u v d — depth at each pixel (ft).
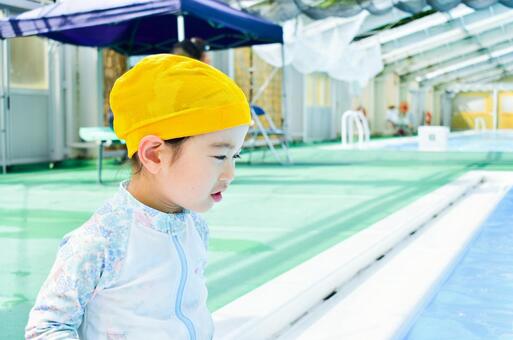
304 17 42.65
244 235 11.12
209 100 2.84
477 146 47.55
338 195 17.04
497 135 74.33
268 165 28.50
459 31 59.93
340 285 7.89
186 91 2.83
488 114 111.04
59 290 2.89
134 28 27.02
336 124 63.82
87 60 31.63
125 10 19.35
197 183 2.93
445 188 16.74
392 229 10.52
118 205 3.07
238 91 3.01
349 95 66.33
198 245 3.41
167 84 2.84
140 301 3.03
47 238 11.03
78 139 31.96
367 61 56.75
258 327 5.86
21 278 8.13
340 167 26.99
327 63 46.88
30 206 15.17
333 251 8.80
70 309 2.89
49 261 9.17
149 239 3.06
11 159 27.71
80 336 3.14
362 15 42.75
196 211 3.09
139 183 3.15
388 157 34.06
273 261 9.02
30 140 29.12
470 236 11.43
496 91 100.17
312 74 56.95
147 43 28.78
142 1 19.08
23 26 21.16
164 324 3.10
